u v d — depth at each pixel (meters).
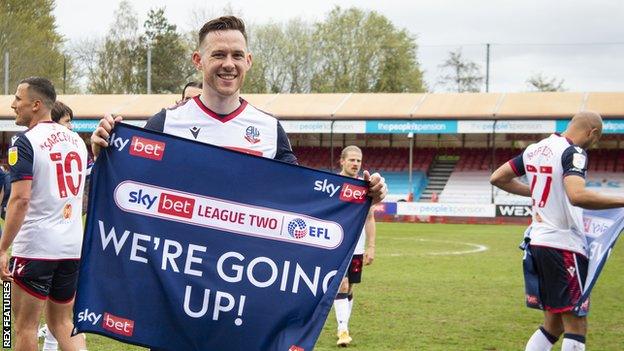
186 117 4.45
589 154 42.00
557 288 6.43
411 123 38.22
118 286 4.17
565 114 36.62
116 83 69.75
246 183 4.27
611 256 20.41
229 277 4.23
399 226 31.81
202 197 4.24
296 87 65.88
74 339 6.21
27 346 5.90
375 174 4.34
